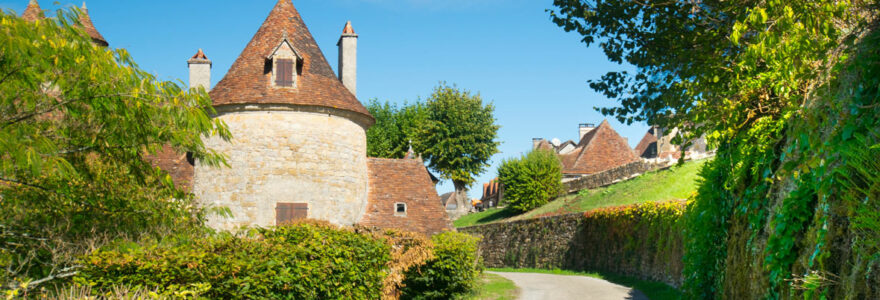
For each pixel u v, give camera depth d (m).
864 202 4.00
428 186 26.62
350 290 11.58
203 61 28.86
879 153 3.95
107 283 7.70
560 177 40.97
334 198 23.34
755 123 6.74
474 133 46.91
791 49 5.42
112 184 9.24
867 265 3.89
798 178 5.29
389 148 46.91
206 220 10.49
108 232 9.56
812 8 5.34
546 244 29.27
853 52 4.96
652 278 19.22
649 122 10.23
